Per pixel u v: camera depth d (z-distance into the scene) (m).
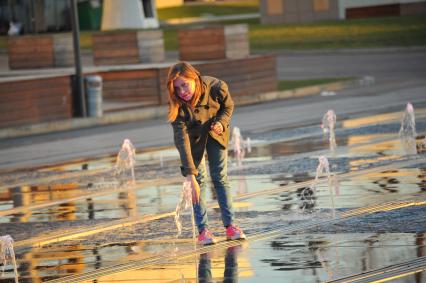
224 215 13.17
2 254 12.96
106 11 80.75
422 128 25.50
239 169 20.28
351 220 13.91
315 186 17.31
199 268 11.61
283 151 22.91
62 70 42.84
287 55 61.81
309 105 34.88
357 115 30.06
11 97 33.28
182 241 13.37
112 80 39.12
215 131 12.64
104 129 32.28
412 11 78.44
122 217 15.73
